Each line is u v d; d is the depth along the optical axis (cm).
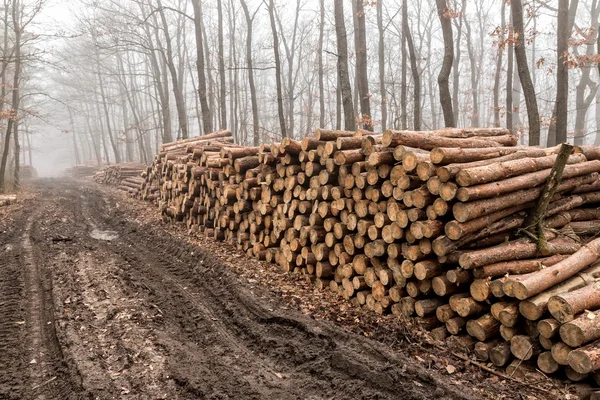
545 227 484
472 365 419
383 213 523
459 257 436
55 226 1127
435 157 451
